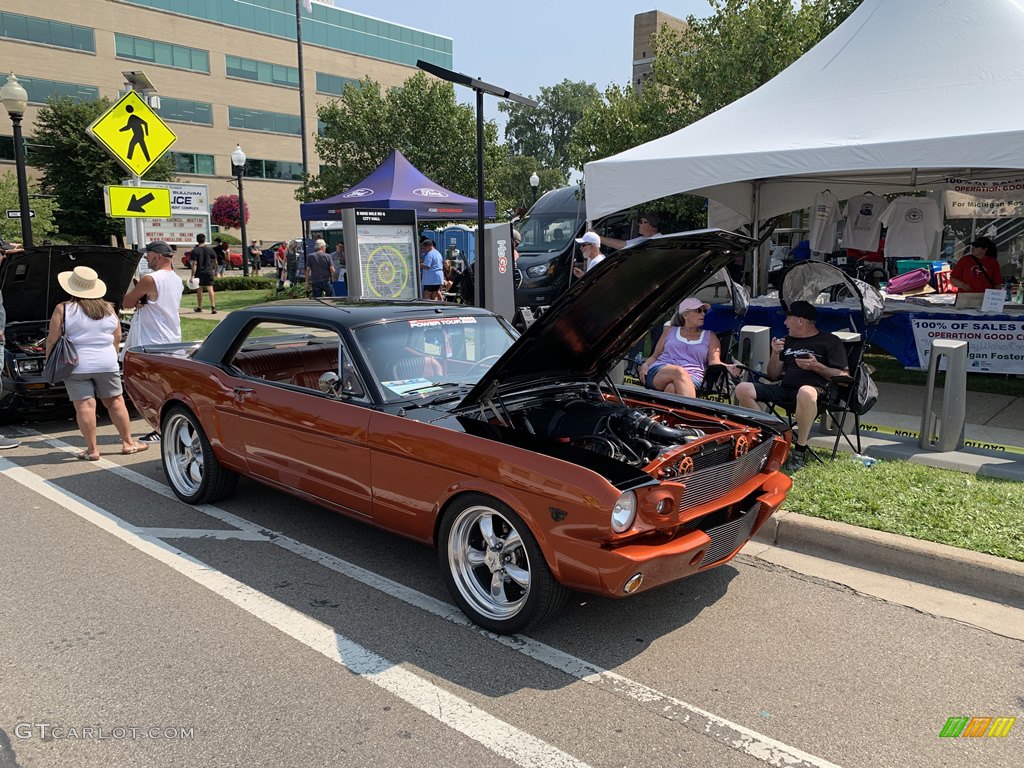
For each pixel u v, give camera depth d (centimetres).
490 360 480
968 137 627
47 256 770
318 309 477
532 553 339
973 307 810
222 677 324
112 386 671
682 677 327
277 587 412
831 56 862
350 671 329
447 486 366
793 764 270
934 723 294
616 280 370
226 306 1931
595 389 476
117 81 4812
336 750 277
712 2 1322
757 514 402
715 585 416
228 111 5362
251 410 471
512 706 304
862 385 572
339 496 428
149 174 4338
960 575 407
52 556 453
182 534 488
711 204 1246
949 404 588
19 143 999
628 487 317
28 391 750
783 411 739
